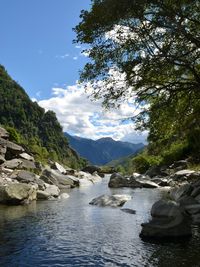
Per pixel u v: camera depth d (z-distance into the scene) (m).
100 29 17.97
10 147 49.97
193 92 19.66
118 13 17.12
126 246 15.66
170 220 17.08
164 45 17.48
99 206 27.75
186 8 17.66
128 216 23.02
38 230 18.95
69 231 18.70
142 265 13.20
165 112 19.75
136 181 48.84
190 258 13.77
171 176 52.69
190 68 17.81
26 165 47.91
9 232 18.48
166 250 14.89
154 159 77.69
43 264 13.45
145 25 17.53
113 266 13.18
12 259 14.03
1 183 32.88
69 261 13.79
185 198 23.52
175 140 21.19
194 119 20.52
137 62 17.66
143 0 16.80
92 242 16.44
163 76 19.00
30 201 30.28
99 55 18.42
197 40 17.11
